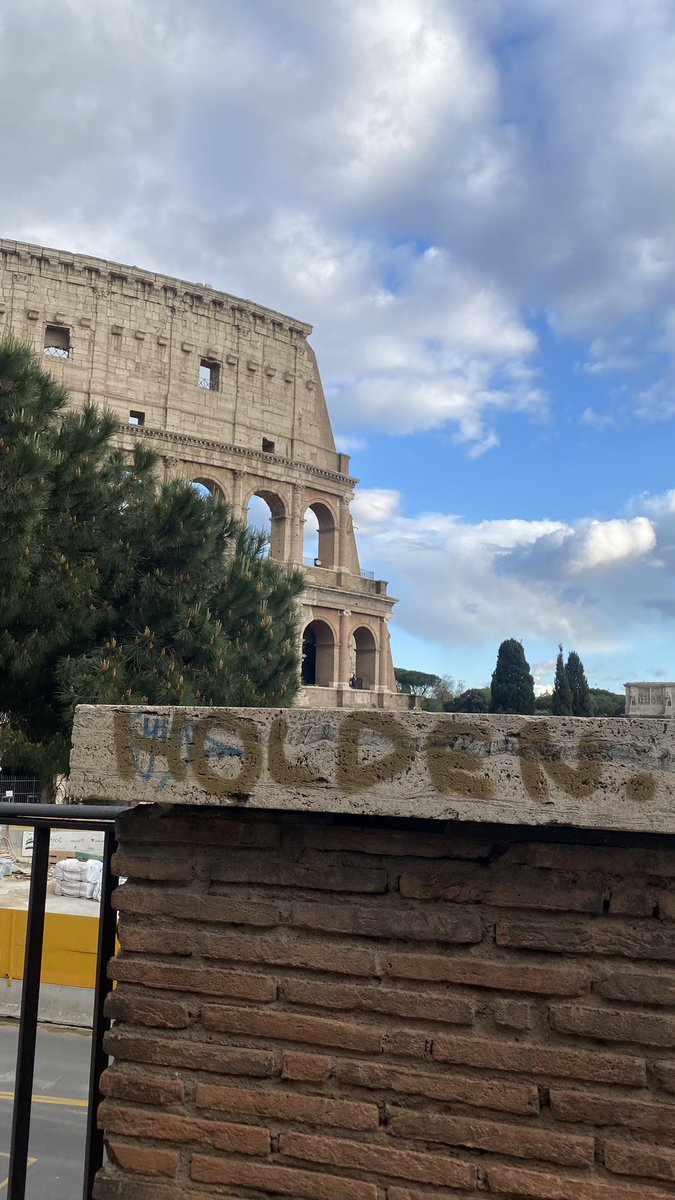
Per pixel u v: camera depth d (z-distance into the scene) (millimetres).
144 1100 2496
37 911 2801
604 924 2316
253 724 2459
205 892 2574
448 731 2320
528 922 2350
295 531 50969
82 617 19141
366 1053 2379
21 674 18859
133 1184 2469
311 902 2490
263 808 2451
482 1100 2287
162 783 2498
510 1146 2252
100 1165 2645
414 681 98500
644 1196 2156
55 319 44844
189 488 21359
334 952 2438
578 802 2207
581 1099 2232
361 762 2363
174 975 2533
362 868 2475
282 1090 2424
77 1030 11703
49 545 19516
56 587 18859
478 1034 2332
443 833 2441
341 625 51188
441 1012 2352
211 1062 2463
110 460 21766
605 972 2287
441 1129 2295
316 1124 2381
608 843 2352
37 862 2816
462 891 2400
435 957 2387
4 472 18094
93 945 12109
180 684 19266
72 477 20109
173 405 47469
